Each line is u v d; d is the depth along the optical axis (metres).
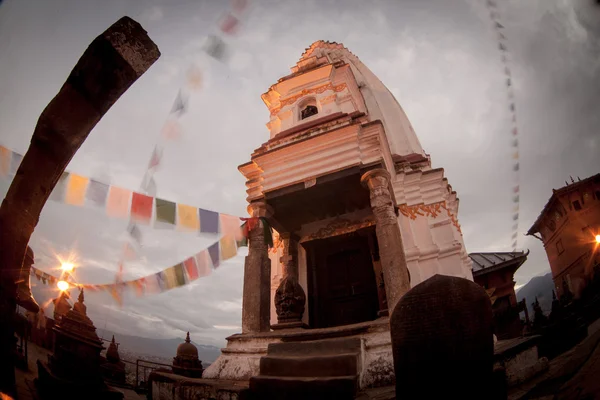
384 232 7.93
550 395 3.77
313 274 10.95
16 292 2.93
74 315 6.27
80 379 5.84
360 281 10.47
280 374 5.55
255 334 7.44
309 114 11.71
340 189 9.58
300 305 8.80
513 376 4.93
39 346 5.81
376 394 4.83
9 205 2.96
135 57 3.32
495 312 16.17
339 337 6.68
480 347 3.13
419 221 11.39
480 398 3.01
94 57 3.18
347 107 11.16
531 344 5.87
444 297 3.36
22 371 4.93
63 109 3.16
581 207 13.23
